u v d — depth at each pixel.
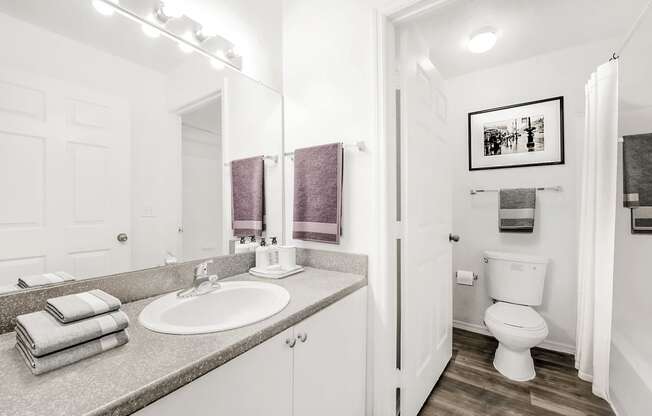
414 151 1.34
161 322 0.77
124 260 0.95
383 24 1.20
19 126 0.74
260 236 1.43
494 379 1.71
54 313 0.61
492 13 1.61
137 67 0.98
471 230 2.38
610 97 1.50
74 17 0.84
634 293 1.69
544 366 1.84
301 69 1.48
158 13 1.03
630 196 1.68
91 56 0.87
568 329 2.01
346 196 1.32
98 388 0.47
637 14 1.61
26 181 0.75
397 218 1.35
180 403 0.53
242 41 1.33
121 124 0.94
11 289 0.72
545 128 2.08
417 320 1.39
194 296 0.97
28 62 0.75
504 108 2.23
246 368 0.67
